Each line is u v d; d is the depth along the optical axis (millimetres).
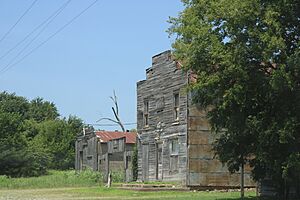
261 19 24516
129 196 36719
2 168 72938
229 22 24641
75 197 36688
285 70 24453
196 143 42094
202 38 25609
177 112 44719
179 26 26969
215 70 26500
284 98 25656
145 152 50031
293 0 24781
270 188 32438
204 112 42469
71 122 112188
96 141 68938
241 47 24656
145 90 50625
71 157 104188
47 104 143000
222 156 29016
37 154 78312
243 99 25938
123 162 64688
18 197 37688
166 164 45688
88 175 60625
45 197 37406
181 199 32281
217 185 42000
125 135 71938
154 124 48469
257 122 25938
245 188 42375
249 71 25656
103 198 34906
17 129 81312
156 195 37188
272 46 23703
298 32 25609
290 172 25703
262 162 27031
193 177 41594
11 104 132250
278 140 25578
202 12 26328
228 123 27484
